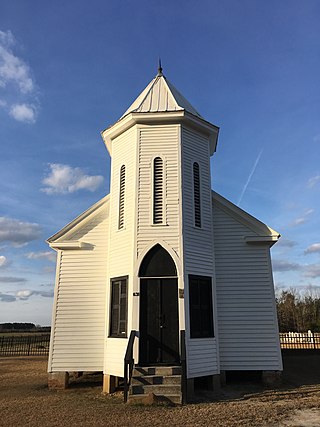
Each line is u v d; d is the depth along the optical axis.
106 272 13.42
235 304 13.08
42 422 8.19
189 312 11.59
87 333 12.89
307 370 16.23
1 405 10.03
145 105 13.88
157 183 12.76
